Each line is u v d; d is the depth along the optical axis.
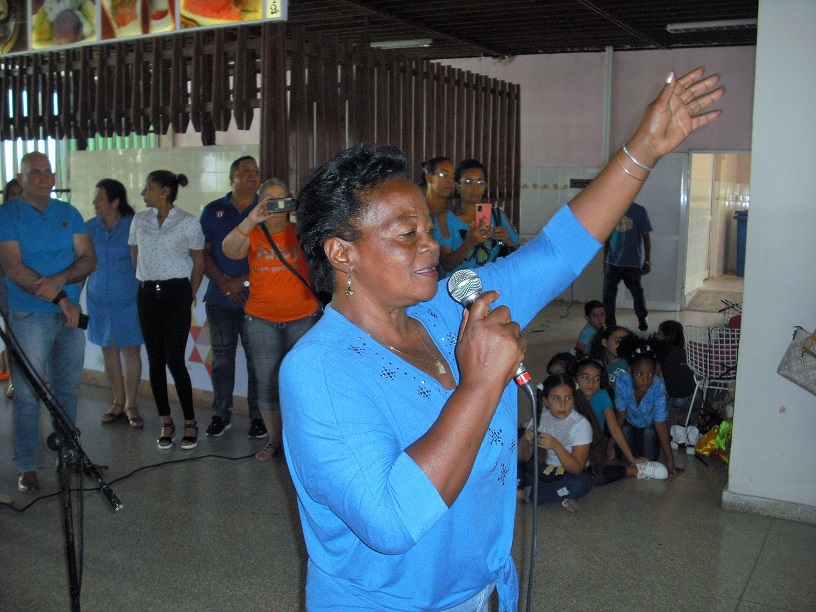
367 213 1.24
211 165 7.37
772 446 3.93
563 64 11.11
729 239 15.02
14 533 3.82
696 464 4.81
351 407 1.17
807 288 3.72
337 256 1.29
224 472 4.66
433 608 1.30
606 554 3.57
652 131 1.45
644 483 4.46
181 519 3.99
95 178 8.08
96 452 5.01
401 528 1.07
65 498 2.36
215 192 7.39
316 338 1.25
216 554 3.61
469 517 1.29
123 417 5.69
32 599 3.22
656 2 7.89
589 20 8.83
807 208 3.68
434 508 1.07
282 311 4.60
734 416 4.01
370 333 1.30
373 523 1.08
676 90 1.45
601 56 10.87
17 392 4.27
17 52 5.54
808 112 3.62
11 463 4.79
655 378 4.72
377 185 1.24
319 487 1.17
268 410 4.79
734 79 10.23
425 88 7.73
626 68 10.82
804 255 3.71
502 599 1.42
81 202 8.23
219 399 5.36
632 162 1.48
